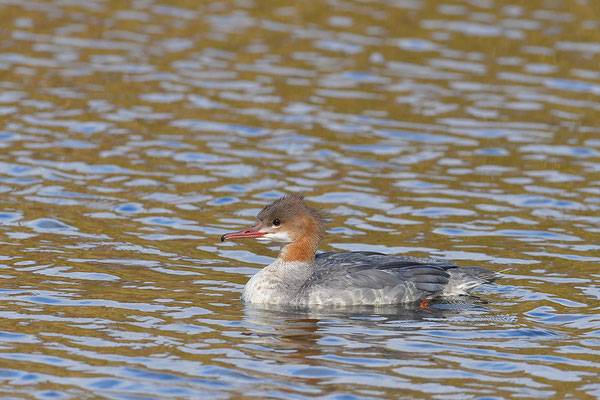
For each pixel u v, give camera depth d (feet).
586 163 67.46
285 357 38.60
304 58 87.35
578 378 37.17
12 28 91.86
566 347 40.16
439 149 69.62
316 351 39.29
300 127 72.95
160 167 64.85
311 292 45.29
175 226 55.72
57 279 47.01
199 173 64.13
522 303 45.52
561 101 79.15
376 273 45.96
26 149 66.59
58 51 86.79
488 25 96.27
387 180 63.87
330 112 76.02
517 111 77.00
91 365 37.32
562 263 50.98
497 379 36.96
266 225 47.34
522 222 57.16
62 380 36.01
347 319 43.32
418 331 41.83
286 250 47.44
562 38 93.15
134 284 46.96
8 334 39.99
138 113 74.43
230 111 75.51
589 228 56.39
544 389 36.17
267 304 45.29
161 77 81.97
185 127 72.08
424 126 73.72
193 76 82.48
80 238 53.06
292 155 67.77
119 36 91.35
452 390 35.99
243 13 99.35
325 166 65.98
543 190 62.54
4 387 35.27
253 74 83.41
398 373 37.29
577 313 44.11
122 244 52.54
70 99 76.33
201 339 40.29
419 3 103.04
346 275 45.85
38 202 58.18
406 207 59.41
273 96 78.74
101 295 45.19
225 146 69.00
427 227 56.29
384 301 45.47
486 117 75.66
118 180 62.39
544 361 38.68
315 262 47.93
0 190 59.62
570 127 74.02
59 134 69.62
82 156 66.03
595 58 88.33
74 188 60.70
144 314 43.01
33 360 37.60
